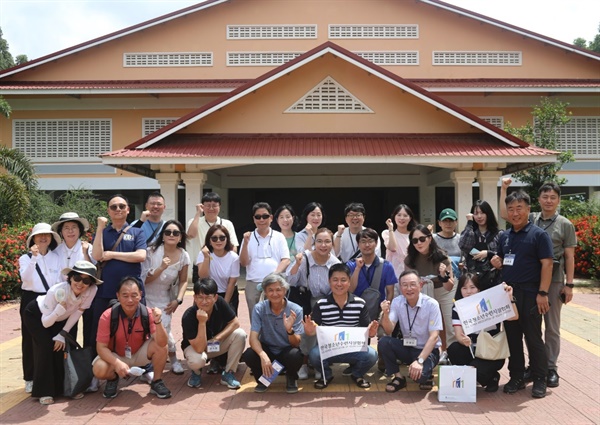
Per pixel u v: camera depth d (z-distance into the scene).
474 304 5.49
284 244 6.47
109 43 20.27
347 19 20.38
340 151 12.36
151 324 5.50
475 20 20.27
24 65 19.62
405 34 20.34
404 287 5.61
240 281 13.98
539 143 16.69
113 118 19.28
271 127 13.51
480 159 12.18
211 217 6.98
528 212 5.60
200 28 20.38
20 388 5.86
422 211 18.20
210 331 5.79
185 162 12.08
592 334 8.08
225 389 5.76
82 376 5.38
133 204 20.36
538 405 5.18
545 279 5.36
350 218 6.78
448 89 18.22
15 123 19.17
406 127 13.54
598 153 19.16
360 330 5.58
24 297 5.62
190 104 19.27
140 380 6.03
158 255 6.11
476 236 6.55
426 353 5.45
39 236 5.64
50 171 19.09
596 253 12.70
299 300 6.33
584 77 20.30
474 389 5.27
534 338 5.43
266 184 18.55
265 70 20.28
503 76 20.28
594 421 4.77
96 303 5.70
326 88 13.56
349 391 5.65
